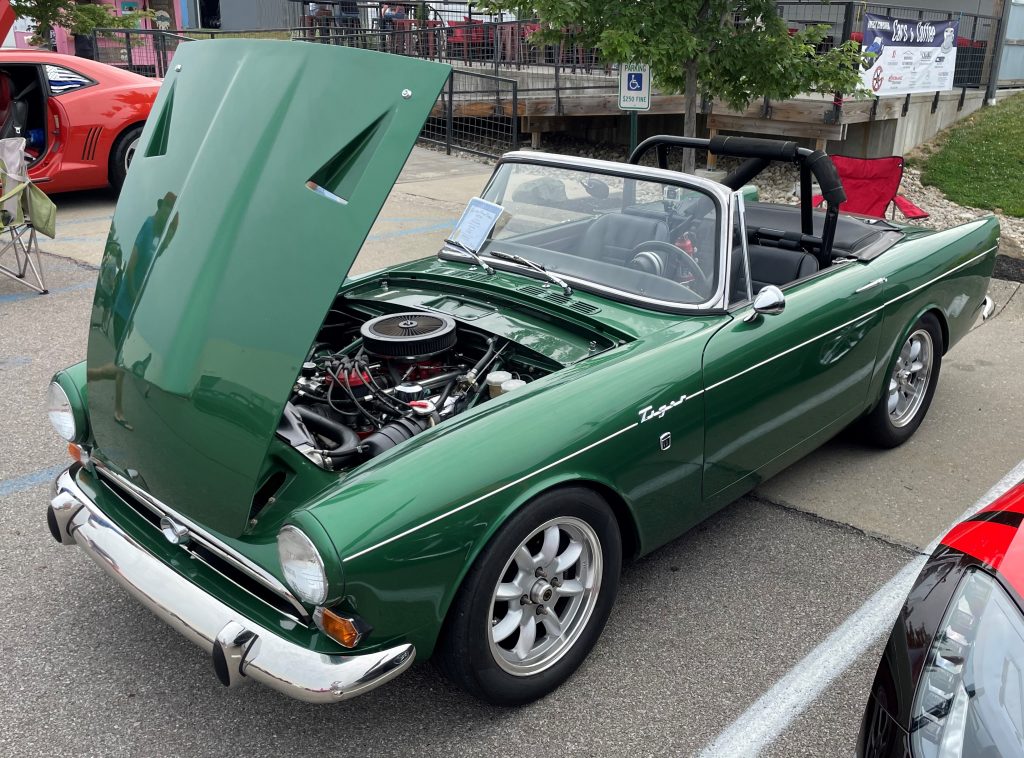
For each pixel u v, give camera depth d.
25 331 6.31
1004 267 8.14
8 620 3.30
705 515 3.51
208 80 3.01
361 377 3.21
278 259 2.60
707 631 3.28
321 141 2.63
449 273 3.87
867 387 4.26
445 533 2.46
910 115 12.48
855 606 3.44
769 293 3.39
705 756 2.69
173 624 2.58
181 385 2.62
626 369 3.05
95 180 9.90
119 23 15.34
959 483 4.41
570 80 15.20
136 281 2.87
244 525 2.51
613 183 3.76
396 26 18.92
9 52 9.38
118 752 2.69
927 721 1.92
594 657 3.14
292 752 2.70
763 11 7.75
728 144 4.16
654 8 7.47
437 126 15.73
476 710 2.88
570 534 2.92
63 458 4.50
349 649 2.41
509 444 2.66
